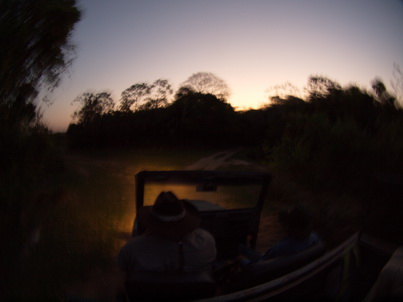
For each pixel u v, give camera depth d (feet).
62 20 13.56
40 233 11.49
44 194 15.03
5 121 12.96
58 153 18.30
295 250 6.46
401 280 4.51
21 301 7.89
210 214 9.02
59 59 14.53
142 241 5.31
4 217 10.61
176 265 5.07
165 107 111.75
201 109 117.08
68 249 10.96
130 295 4.92
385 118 23.77
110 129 72.23
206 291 5.00
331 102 30.94
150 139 99.35
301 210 6.50
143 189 7.81
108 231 14.12
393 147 20.47
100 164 47.60
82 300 6.66
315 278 5.43
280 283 4.80
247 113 116.47
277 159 27.45
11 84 13.12
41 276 9.05
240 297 4.50
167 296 4.89
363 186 19.77
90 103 63.77
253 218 9.76
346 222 16.70
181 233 5.20
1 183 11.60
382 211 6.66
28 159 13.47
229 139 116.88
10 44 12.66
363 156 21.18
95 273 9.77
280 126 39.88
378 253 6.46
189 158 73.00
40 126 14.88
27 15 12.96
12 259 9.45
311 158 24.82
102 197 21.04
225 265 7.56
